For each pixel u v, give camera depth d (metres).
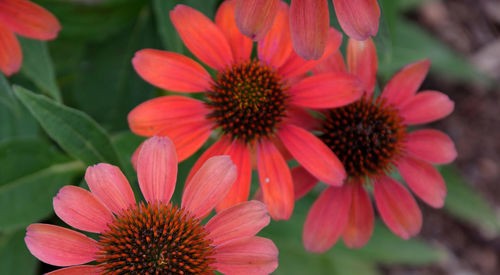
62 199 0.47
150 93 0.59
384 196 0.53
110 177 0.48
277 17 0.51
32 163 0.53
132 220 0.49
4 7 0.51
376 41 0.50
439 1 0.91
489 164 0.86
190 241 0.48
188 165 0.53
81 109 0.59
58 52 0.60
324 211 0.52
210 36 0.51
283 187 0.50
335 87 0.51
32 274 0.57
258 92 0.51
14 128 0.56
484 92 0.89
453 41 0.90
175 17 0.51
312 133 0.53
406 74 0.53
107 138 0.49
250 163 0.51
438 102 0.53
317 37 0.48
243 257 0.48
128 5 0.58
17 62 0.52
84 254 0.48
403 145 0.53
